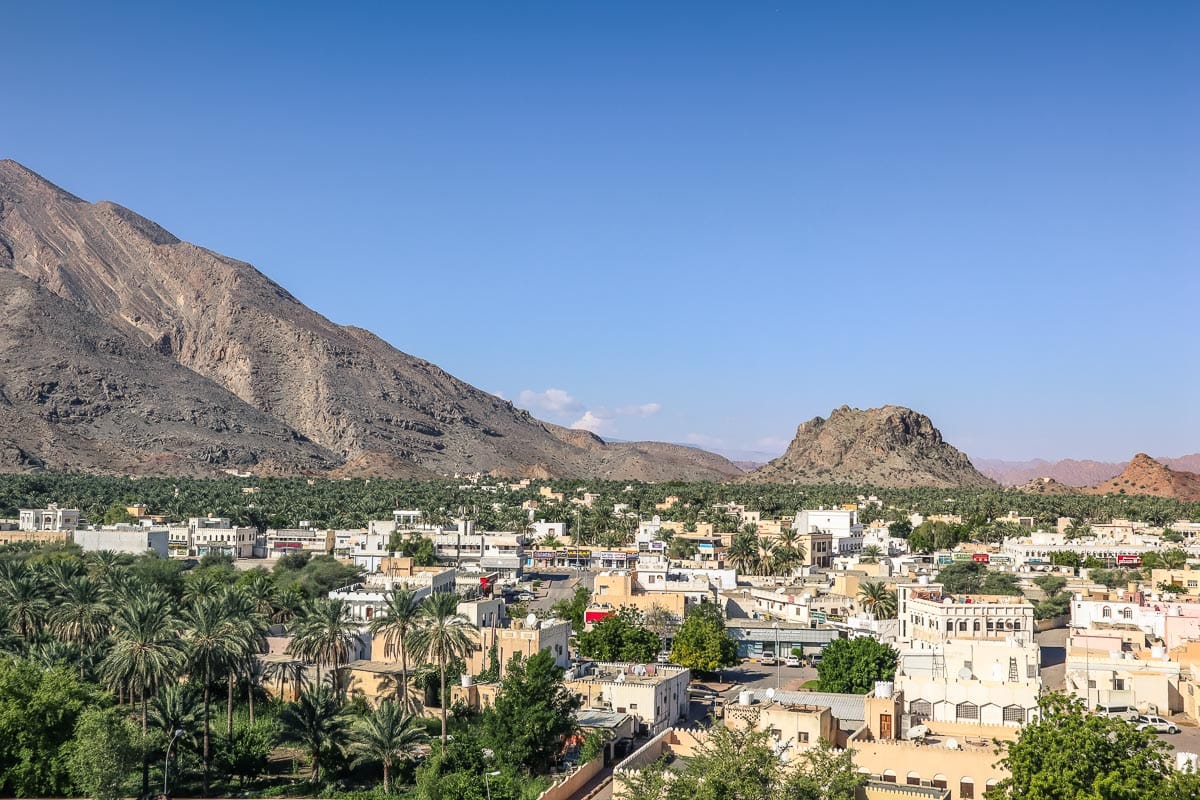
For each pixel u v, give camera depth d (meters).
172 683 133.00
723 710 115.56
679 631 185.75
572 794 107.00
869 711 111.31
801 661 197.38
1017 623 167.75
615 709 137.38
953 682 116.12
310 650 147.62
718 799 85.06
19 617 169.00
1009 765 90.69
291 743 142.38
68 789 120.75
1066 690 141.62
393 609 152.88
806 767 91.12
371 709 148.12
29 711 122.81
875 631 195.00
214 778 128.25
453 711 140.38
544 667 126.81
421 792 116.62
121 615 139.25
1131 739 86.44
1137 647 166.00
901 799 88.44
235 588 192.75
